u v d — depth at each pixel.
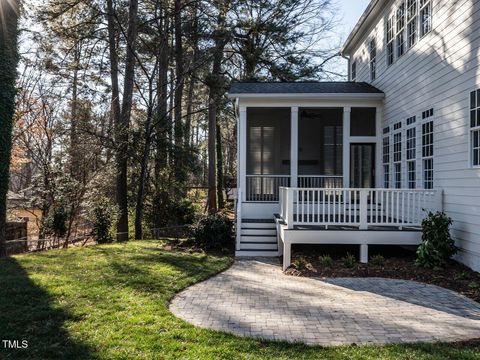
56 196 14.47
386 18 12.76
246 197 13.29
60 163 14.82
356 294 6.50
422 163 9.89
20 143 16.39
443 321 5.12
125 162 15.52
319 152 15.68
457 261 8.31
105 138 14.80
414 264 8.37
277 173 15.84
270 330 4.77
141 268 7.95
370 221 9.61
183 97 27.61
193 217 17.52
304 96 12.47
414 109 10.34
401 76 11.26
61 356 3.83
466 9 7.83
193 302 5.95
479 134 7.50
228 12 20.56
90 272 7.45
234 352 4.00
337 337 4.55
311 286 7.06
